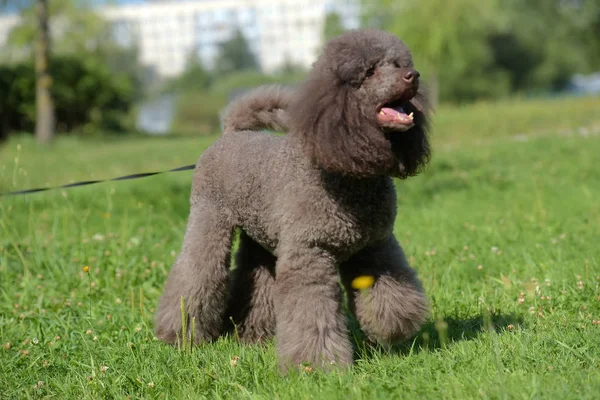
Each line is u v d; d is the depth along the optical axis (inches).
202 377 151.3
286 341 146.9
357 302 156.7
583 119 705.0
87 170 543.8
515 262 223.0
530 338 152.8
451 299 194.1
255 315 185.8
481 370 135.6
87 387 154.9
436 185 383.2
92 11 1173.1
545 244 240.5
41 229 315.0
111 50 1480.1
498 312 180.2
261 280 186.9
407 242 261.0
